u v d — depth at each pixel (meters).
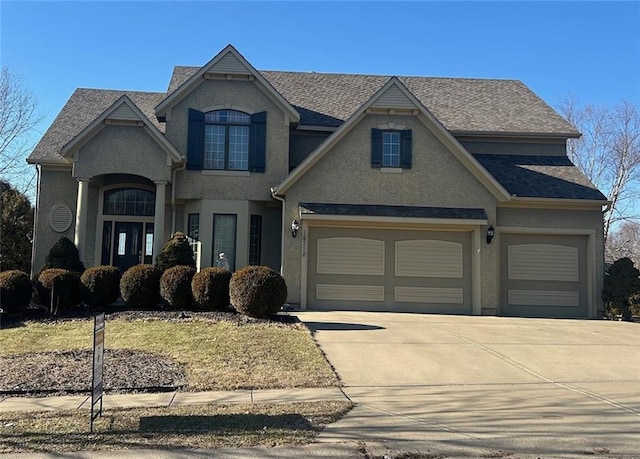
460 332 13.66
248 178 18.91
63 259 16.78
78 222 17.58
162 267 16.09
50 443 6.10
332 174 17.91
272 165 19.02
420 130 18.23
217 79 19.11
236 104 19.08
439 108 22.36
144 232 19.81
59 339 11.95
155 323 13.23
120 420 6.97
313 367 9.91
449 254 18.41
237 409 7.50
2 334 12.34
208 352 10.80
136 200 19.92
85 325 13.15
